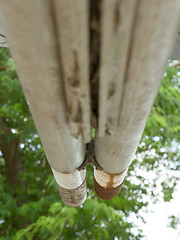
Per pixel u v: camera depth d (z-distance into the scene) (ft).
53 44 2.28
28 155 29.73
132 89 2.77
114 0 1.92
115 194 7.41
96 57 2.69
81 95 2.84
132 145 4.27
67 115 3.35
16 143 28.40
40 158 27.53
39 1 1.94
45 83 2.76
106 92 2.82
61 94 2.93
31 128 20.56
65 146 4.24
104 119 3.31
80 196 7.52
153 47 2.27
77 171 5.90
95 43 2.56
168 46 2.33
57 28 2.14
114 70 2.57
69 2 1.92
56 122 3.47
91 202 18.16
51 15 2.05
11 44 2.38
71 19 2.03
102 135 3.68
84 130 3.53
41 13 2.01
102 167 5.67
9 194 26.25
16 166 28.91
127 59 2.45
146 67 2.47
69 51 2.30
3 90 22.08
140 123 3.50
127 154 4.62
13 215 25.18
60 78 2.68
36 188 27.58
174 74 21.85
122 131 3.67
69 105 3.06
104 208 18.20
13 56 2.60
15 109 21.99
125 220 20.53
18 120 24.32
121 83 2.71
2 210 22.30
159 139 21.89
